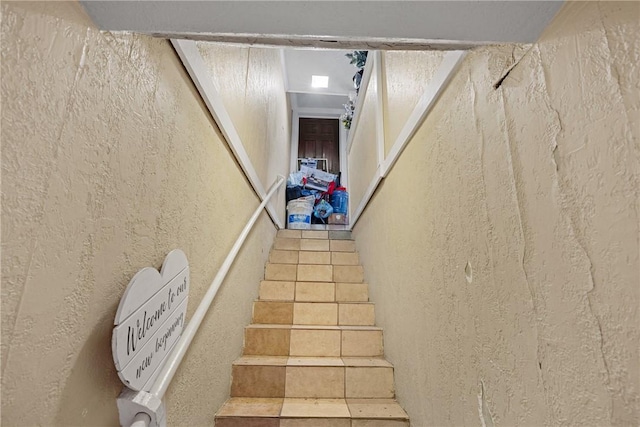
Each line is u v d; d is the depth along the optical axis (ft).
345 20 1.61
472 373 2.54
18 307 1.21
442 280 3.20
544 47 1.74
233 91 4.52
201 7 1.53
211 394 3.85
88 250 1.61
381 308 6.01
